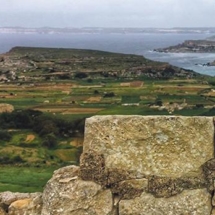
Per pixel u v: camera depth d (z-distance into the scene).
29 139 77.75
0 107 94.88
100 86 154.88
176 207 4.95
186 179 5.04
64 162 64.69
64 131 79.75
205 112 93.62
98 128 5.19
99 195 5.03
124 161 5.11
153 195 5.03
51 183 5.13
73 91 143.88
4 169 62.00
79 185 5.04
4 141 76.69
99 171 5.09
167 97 122.50
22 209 5.40
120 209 5.00
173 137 5.12
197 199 4.98
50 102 120.31
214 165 5.07
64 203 5.00
